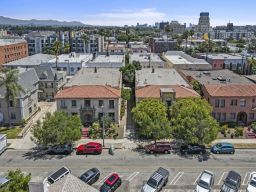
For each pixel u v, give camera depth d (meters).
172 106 58.44
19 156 51.09
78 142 56.78
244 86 69.12
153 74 83.81
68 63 111.81
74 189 27.28
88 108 64.88
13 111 66.19
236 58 128.50
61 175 40.16
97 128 60.78
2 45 141.62
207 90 67.88
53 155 51.53
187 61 119.31
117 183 40.38
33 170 45.72
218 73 90.38
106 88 66.88
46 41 191.00
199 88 73.12
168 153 52.06
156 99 60.94
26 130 62.41
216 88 68.12
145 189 38.56
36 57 124.00
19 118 66.44
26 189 28.05
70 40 188.62
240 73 123.19
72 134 50.28
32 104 73.00
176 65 111.62
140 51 184.00
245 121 67.75
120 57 127.19
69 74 112.56
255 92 67.19
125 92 80.00
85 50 187.75
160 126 51.94
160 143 53.62
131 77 97.19
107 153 52.25
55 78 86.50
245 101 66.38
